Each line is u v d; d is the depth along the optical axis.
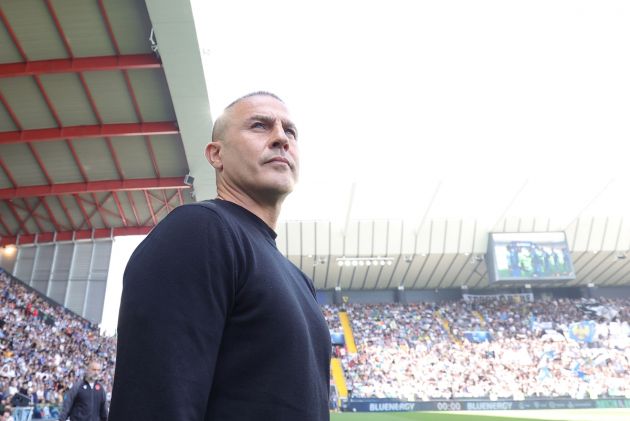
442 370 32.03
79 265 34.69
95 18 19.23
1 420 11.16
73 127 24.77
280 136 1.52
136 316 0.98
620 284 46.19
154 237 1.11
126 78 22.14
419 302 44.69
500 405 28.28
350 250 38.25
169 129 24.30
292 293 1.24
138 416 0.90
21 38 19.94
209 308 1.02
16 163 28.25
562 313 41.22
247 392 1.05
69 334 26.61
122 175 29.28
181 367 0.94
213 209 1.21
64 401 6.61
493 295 45.00
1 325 21.53
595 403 28.89
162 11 16.36
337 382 30.67
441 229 37.53
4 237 34.97
